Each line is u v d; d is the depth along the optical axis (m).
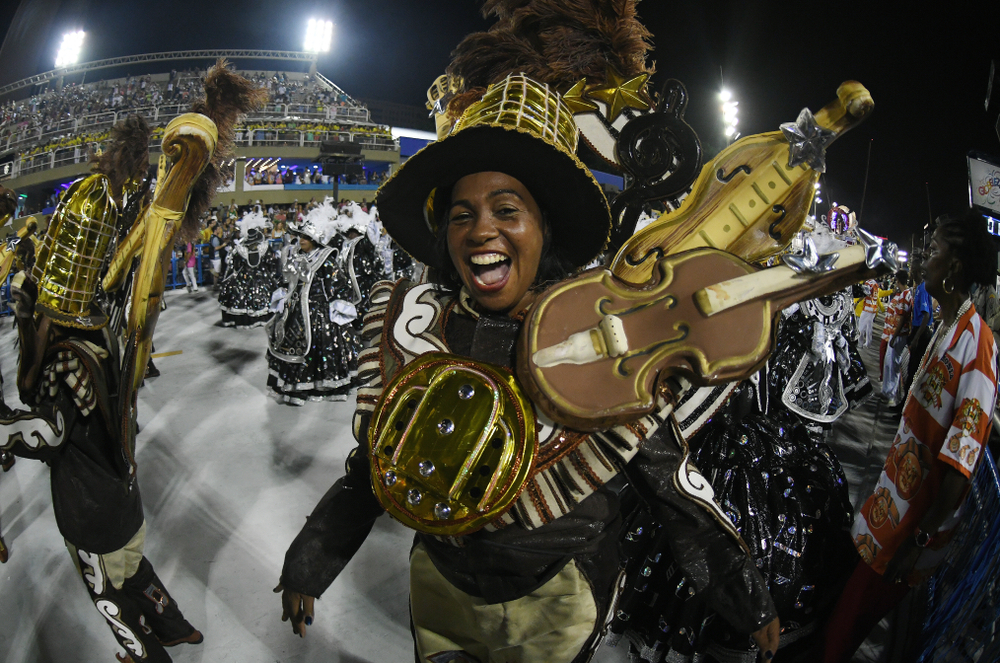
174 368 6.60
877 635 2.56
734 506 2.35
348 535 1.42
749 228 1.19
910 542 1.85
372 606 2.78
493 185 1.18
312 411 5.36
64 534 2.07
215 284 12.70
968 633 1.82
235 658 2.45
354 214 5.88
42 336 1.96
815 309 3.83
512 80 1.24
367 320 1.40
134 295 1.90
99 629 2.64
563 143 1.18
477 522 1.08
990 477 2.11
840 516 2.43
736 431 2.56
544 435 1.12
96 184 1.95
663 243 1.22
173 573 2.98
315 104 26.69
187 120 1.78
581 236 1.30
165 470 4.09
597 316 1.08
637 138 1.56
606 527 1.34
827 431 4.47
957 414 1.80
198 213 2.17
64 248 1.91
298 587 1.41
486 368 1.14
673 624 2.29
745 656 2.19
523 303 1.28
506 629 1.29
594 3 2.09
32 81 29.95
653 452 1.19
